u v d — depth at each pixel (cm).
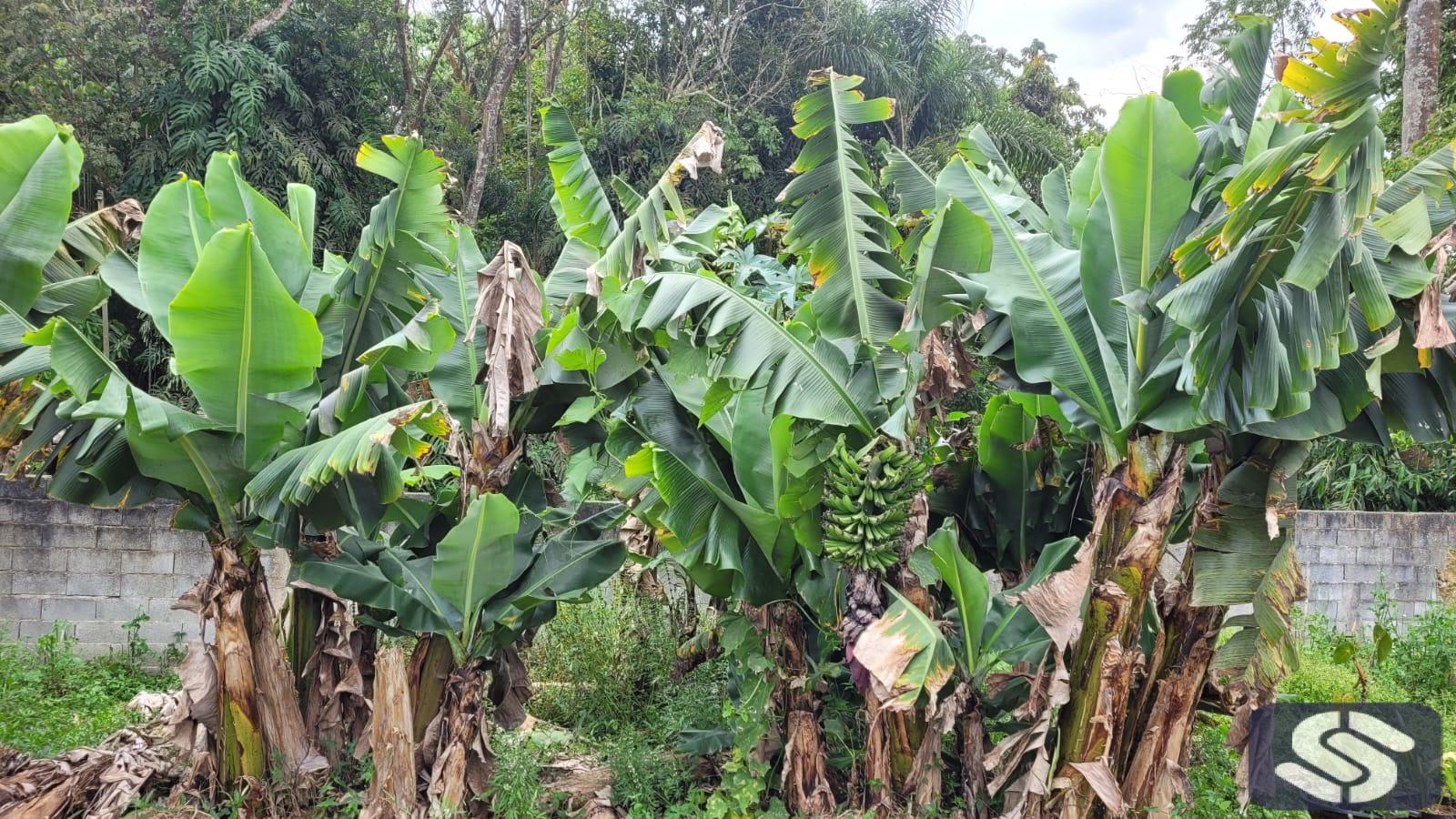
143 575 934
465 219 1489
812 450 536
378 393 646
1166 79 571
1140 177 467
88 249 639
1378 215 462
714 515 567
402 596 588
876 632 497
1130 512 491
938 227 492
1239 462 492
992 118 1841
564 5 1758
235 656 581
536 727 783
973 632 541
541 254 1697
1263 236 408
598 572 621
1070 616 478
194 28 1253
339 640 664
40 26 1145
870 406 535
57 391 537
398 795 523
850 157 559
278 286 524
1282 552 475
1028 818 508
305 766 612
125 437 561
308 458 537
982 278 527
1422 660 916
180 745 584
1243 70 477
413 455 604
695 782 657
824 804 578
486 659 610
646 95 1764
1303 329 414
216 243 502
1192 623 522
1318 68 349
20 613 902
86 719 741
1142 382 484
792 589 598
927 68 2066
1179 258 425
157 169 1233
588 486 768
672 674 812
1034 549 666
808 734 588
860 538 514
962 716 557
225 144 1227
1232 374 459
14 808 547
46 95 1168
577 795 644
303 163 1284
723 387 564
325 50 1399
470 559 565
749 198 1914
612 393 614
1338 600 1182
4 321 557
